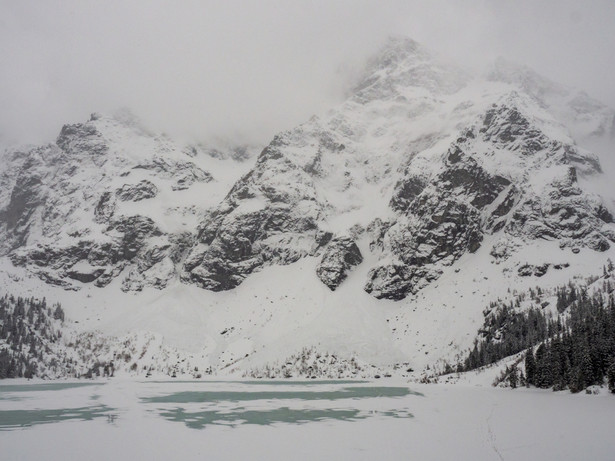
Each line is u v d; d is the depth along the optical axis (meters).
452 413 134.62
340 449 91.00
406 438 100.50
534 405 143.88
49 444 96.56
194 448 92.75
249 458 85.19
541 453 85.56
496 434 103.12
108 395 195.38
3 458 86.56
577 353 178.62
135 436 104.19
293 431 109.50
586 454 84.31
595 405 140.12
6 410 147.00
